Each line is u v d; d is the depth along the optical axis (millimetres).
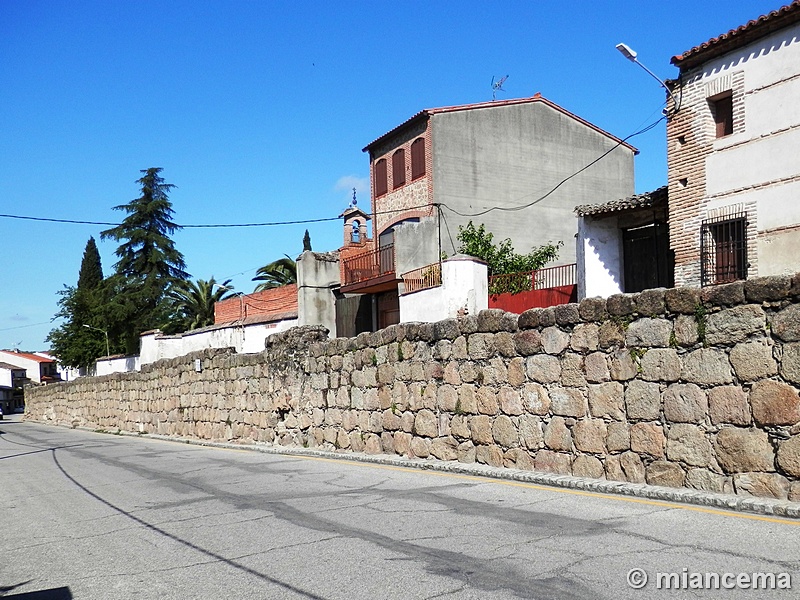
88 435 31078
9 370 100250
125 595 5953
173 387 25359
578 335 9883
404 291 28328
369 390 14430
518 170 36188
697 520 7184
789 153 17703
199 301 59781
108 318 54031
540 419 10430
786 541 6238
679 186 20234
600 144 38719
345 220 40625
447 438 12195
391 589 5594
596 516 7645
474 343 11664
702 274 19375
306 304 34969
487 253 31969
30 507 10992
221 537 7879
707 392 8289
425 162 34406
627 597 5090
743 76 18672
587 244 24391
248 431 19703
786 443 7531
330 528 7914
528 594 5250
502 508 8375
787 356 7578
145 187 56500
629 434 9141
